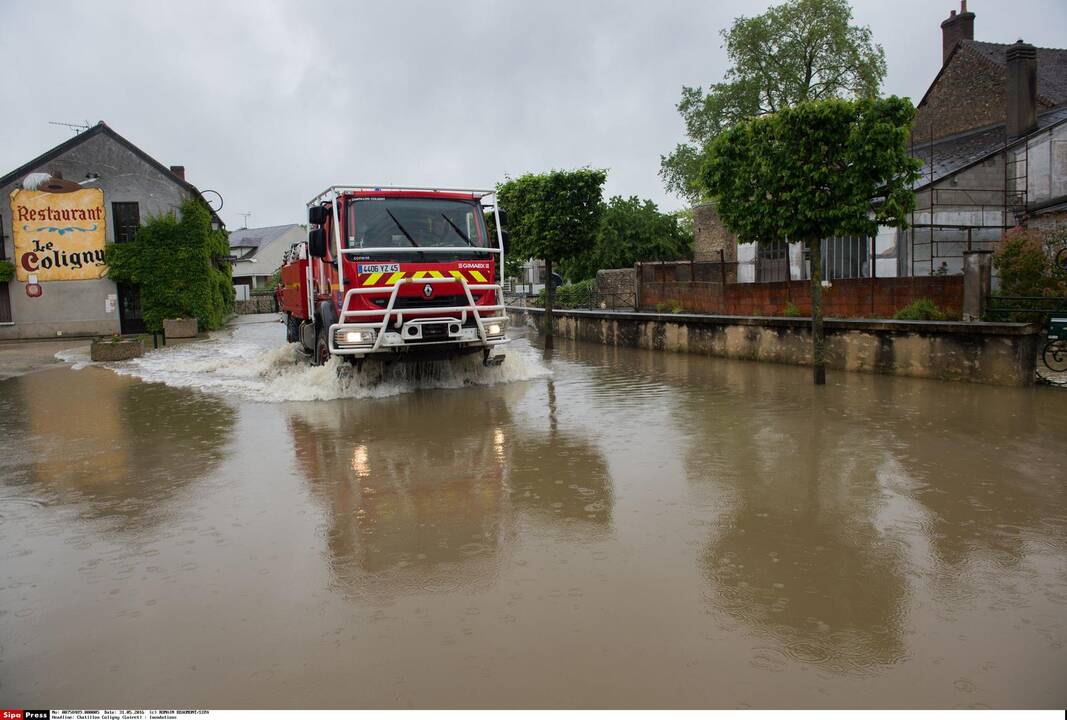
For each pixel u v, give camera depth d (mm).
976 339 10172
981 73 25781
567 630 3361
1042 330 10883
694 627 3379
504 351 11703
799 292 17094
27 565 4320
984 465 6059
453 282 10773
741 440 7148
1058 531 4543
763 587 3795
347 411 9398
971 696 2816
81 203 29328
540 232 17312
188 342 24344
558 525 4797
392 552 4383
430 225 10938
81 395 11805
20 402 11195
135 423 9008
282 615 3574
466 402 9898
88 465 6840
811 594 3707
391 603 3682
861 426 7668
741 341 14234
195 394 11445
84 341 27453
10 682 3033
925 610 3525
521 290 45750
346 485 5879
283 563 4246
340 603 3695
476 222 11234
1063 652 3131
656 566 4082
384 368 11484
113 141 29469
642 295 25375
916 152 25641
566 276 38438
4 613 3674
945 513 4898
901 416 8133
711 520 4836
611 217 37844
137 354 18625
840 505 5098
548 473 6102
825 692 2852
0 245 29000
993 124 25250
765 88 37625
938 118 27531
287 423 8656
